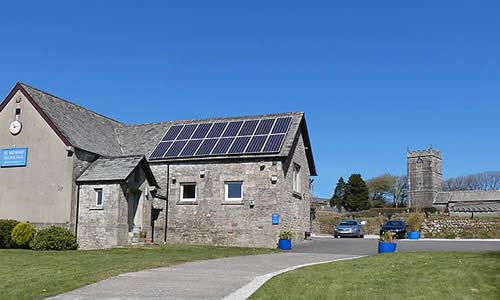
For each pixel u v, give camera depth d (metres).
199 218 27.33
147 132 32.41
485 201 84.06
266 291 11.54
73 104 30.77
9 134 27.50
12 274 14.72
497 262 14.84
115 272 14.33
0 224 24.33
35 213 26.08
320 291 11.51
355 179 91.38
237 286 12.21
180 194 28.05
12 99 27.83
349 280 12.75
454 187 111.19
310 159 32.75
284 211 26.88
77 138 27.30
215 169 27.50
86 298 11.27
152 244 25.14
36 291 12.12
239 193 27.12
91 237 24.61
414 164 105.94
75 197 25.45
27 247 24.27
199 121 31.92
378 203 105.25
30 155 26.83
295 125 28.67
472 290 11.48
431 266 14.65
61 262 17.06
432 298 10.80
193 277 13.57
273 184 26.22
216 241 26.78
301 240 29.75
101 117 32.88
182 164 28.25
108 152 28.84
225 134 29.17
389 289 11.69
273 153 26.34
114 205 24.39
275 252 22.52
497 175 108.94
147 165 26.33
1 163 27.36
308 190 32.06
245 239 26.23
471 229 39.03
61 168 25.92
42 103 27.81
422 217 41.78
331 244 27.53
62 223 25.28
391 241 20.22
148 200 26.33
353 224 39.75
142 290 11.88
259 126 29.14
